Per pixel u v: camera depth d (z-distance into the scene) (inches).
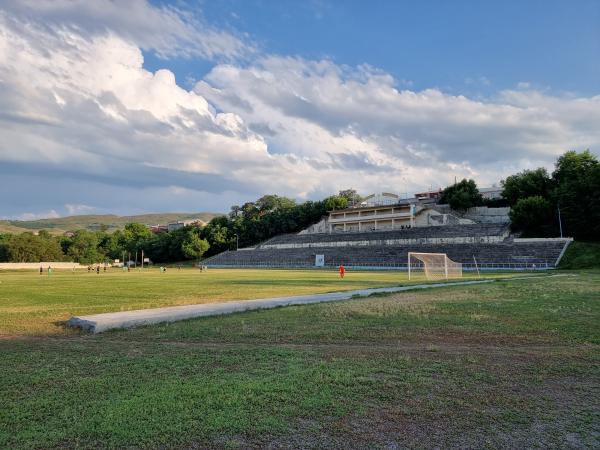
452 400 300.7
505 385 333.4
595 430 256.2
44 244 5615.2
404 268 3196.4
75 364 401.1
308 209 5561.0
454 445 236.2
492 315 674.8
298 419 267.6
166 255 5772.6
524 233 3373.5
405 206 4544.8
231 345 489.4
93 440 240.1
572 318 632.4
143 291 1307.8
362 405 290.7
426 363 396.5
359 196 6314.0
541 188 3619.6
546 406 291.6
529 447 235.0
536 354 429.7
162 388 323.3
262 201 6747.1
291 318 681.0
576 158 3489.2
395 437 244.8
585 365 387.5
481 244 3176.7
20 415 273.7
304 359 412.2
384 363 395.5
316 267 3786.9
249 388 320.8
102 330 608.1
